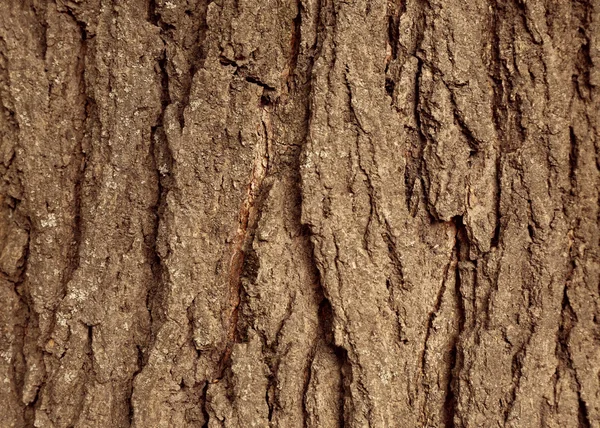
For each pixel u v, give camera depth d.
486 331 0.76
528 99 0.76
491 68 0.77
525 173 0.76
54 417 0.76
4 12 0.77
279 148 0.77
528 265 0.76
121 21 0.77
